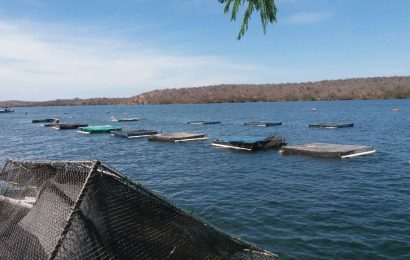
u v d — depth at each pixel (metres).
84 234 4.86
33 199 6.63
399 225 12.37
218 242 6.58
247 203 15.50
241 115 102.31
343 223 12.66
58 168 5.85
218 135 48.03
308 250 10.52
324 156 27.02
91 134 53.06
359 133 46.12
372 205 14.77
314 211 14.09
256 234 11.85
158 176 22.30
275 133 48.97
